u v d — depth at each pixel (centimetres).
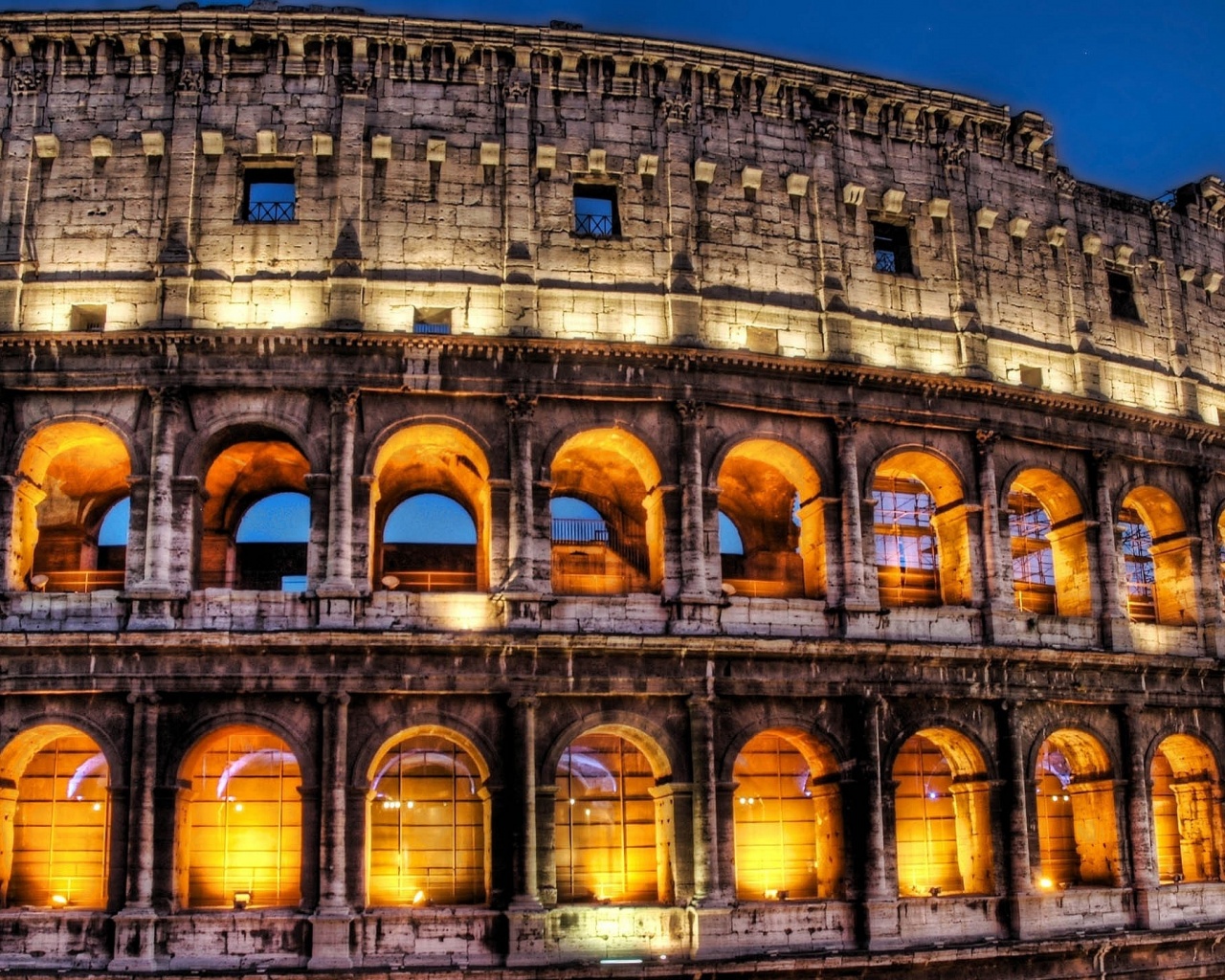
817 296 5850
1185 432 6412
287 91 5566
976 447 5928
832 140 6059
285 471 5962
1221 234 7112
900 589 6394
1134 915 5747
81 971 4641
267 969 4669
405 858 5422
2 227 5350
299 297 5341
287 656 4947
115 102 5506
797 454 5675
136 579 5059
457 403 5334
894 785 5394
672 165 5775
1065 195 6538
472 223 5534
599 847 5566
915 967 5172
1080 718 5856
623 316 5566
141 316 5291
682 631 5291
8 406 5175
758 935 5091
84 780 5438
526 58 5734
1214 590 6347
